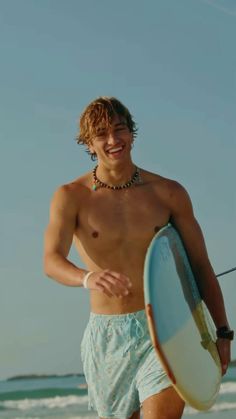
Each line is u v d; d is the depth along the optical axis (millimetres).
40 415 18891
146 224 5410
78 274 4922
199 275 5641
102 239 5406
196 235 5555
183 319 5195
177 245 5445
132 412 5480
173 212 5523
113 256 5410
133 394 5402
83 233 5453
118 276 4742
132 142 5473
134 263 5395
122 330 5344
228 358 5637
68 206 5430
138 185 5492
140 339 5324
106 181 5457
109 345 5383
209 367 5387
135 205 5441
